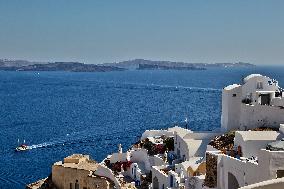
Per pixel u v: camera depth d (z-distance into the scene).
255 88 71.62
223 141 62.62
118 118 169.12
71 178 62.62
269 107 66.25
